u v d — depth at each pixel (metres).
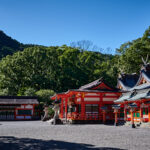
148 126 22.19
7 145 10.09
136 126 24.08
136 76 46.34
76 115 31.09
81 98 31.55
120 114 32.66
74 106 33.72
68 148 9.29
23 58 59.41
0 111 45.97
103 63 70.81
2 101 46.41
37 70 60.78
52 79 60.53
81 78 61.56
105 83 32.94
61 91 58.66
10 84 56.28
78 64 70.25
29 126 24.05
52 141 11.39
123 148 9.33
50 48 70.56
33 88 54.97
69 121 31.55
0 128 20.78
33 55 61.34
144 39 53.00
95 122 31.20
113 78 62.62
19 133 15.73
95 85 32.66
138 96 24.78
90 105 31.83
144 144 10.50
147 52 49.34
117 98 32.84
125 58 53.03
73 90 30.52
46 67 62.38
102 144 10.39
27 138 12.70
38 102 48.06
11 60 58.84
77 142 11.04
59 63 65.19
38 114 49.97
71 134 15.03
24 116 47.41
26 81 57.84
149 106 23.25
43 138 12.71
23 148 9.32
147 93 23.27
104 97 32.56
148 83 31.83
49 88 59.31
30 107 48.09
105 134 15.06
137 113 26.53
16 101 47.25
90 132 16.56
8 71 56.75
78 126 24.48
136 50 51.69
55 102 30.77
